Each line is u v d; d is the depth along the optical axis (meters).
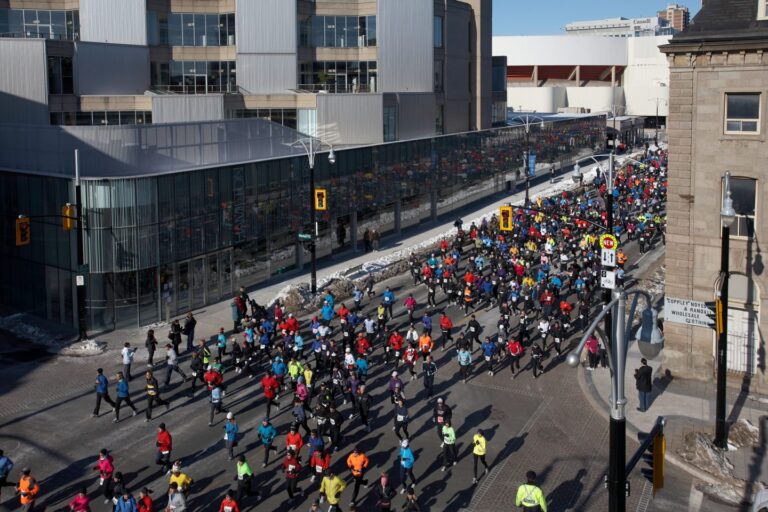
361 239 62.25
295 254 53.97
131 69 61.22
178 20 63.97
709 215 32.69
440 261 53.25
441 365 36.47
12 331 41.25
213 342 39.62
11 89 55.97
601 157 125.50
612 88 170.50
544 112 155.62
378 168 62.94
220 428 29.42
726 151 32.00
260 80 64.12
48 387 33.56
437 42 75.12
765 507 21.89
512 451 27.41
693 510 23.34
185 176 43.53
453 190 77.00
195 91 64.75
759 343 32.25
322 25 67.19
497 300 46.50
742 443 27.56
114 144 42.94
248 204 48.59
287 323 37.16
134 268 41.03
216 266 46.59
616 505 15.84
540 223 61.38
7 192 44.53
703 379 33.78
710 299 33.12
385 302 43.28
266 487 24.86
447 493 24.44
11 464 24.06
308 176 54.06
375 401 32.06
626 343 16.16
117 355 37.62
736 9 31.95
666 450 26.95
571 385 33.78
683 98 32.62
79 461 26.77
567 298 47.47
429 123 72.06
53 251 42.25
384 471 25.92
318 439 24.75
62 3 62.53
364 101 63.78
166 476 25.58
